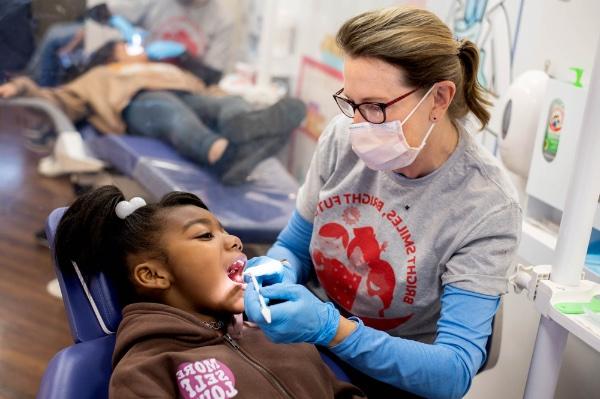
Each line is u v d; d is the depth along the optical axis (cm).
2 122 373
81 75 300
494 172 111
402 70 100
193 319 115
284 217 224
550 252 145
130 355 107
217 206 225
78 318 117
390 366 102
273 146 260
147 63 312
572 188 104
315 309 101
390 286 119
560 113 142
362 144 107
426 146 109
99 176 284
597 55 99
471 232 109
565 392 152
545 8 156
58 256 118
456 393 104
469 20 188
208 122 279
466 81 109
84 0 293
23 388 193
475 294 107
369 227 121
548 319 109
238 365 109
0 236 279
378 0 246
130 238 118
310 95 307
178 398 103
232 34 335
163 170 249
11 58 287
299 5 313
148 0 312
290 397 110
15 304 236
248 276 112
